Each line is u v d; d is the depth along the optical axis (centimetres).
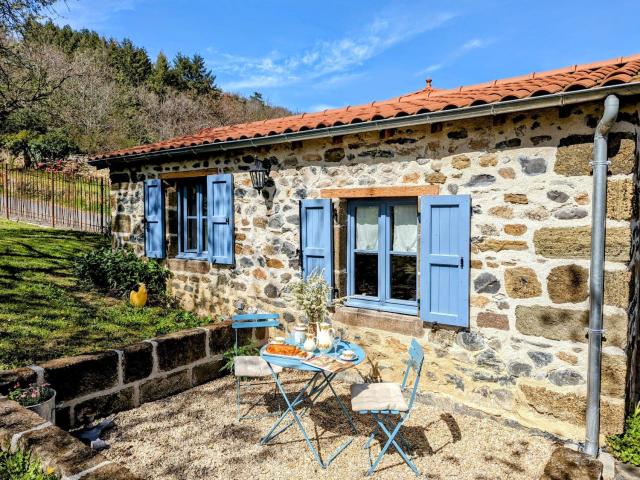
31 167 1752
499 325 381
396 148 438
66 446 240
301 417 405
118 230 773
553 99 322
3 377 329
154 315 605
